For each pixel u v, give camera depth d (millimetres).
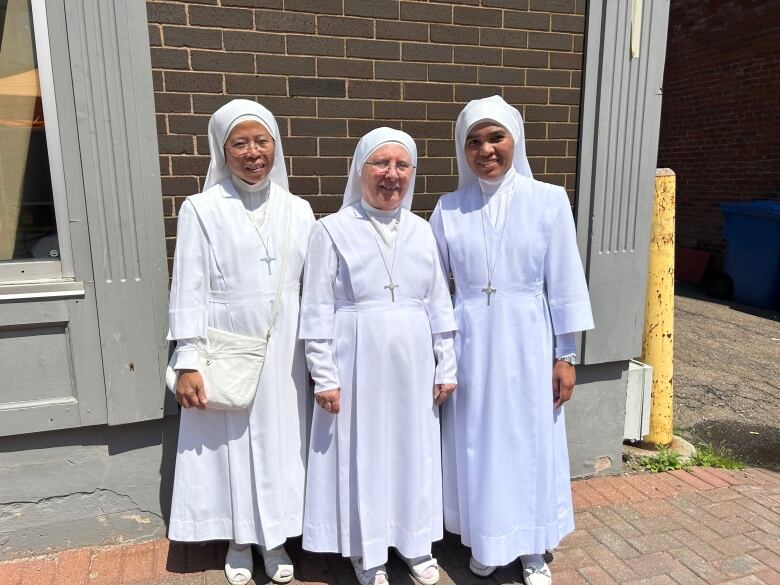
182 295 2199
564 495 2479
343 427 2268
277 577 2420
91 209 2402
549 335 2383
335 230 2223
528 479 2336
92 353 2492
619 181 3088
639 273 3197
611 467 3377
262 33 2582
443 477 2527
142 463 2678
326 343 2232
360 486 2244
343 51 2715
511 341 2299
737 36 7277
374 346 2215
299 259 2332
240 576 2406
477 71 2934
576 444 3289
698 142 7977
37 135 2404
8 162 2395
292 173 2734
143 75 2395
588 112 3049
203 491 2336
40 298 2389
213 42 2520
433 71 2867
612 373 3299
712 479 3307
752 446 3809
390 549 2691
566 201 2371
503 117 2254
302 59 2658
